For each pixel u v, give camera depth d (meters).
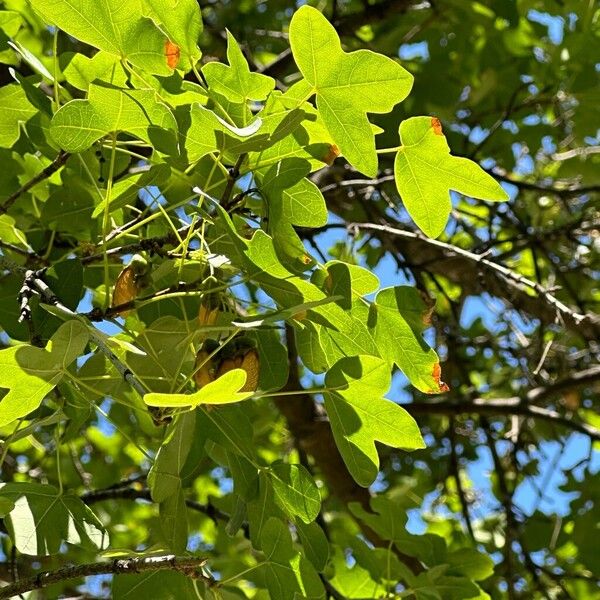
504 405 1.19
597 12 1.29
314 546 0.78
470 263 1.30
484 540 1.31
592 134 1.28
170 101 0.73
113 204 0.74
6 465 1.16
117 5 0.70
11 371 0.69
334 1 1.14
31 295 0.74
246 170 0.74
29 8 0.97
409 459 1.53
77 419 0.77
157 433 0.81
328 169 1.09
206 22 1.39
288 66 1.13
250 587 1.04
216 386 0.66
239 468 0.78
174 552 0.76
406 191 0.74
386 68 0.70
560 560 1.17
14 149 0.84
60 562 1.13
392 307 0.76
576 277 1.34
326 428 1.14
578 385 1.20
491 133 1.11
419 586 0.84
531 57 1.29
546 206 1.34
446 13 1.25
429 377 0.76
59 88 0.79
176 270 0.77
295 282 0.72
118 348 0.75
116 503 1.29
